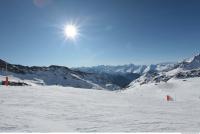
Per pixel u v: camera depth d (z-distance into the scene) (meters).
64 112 15.87
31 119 12.33
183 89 112.19
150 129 11.50
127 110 19.14
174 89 115.75
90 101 25.06
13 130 9.81
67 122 12.54
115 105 22.75
